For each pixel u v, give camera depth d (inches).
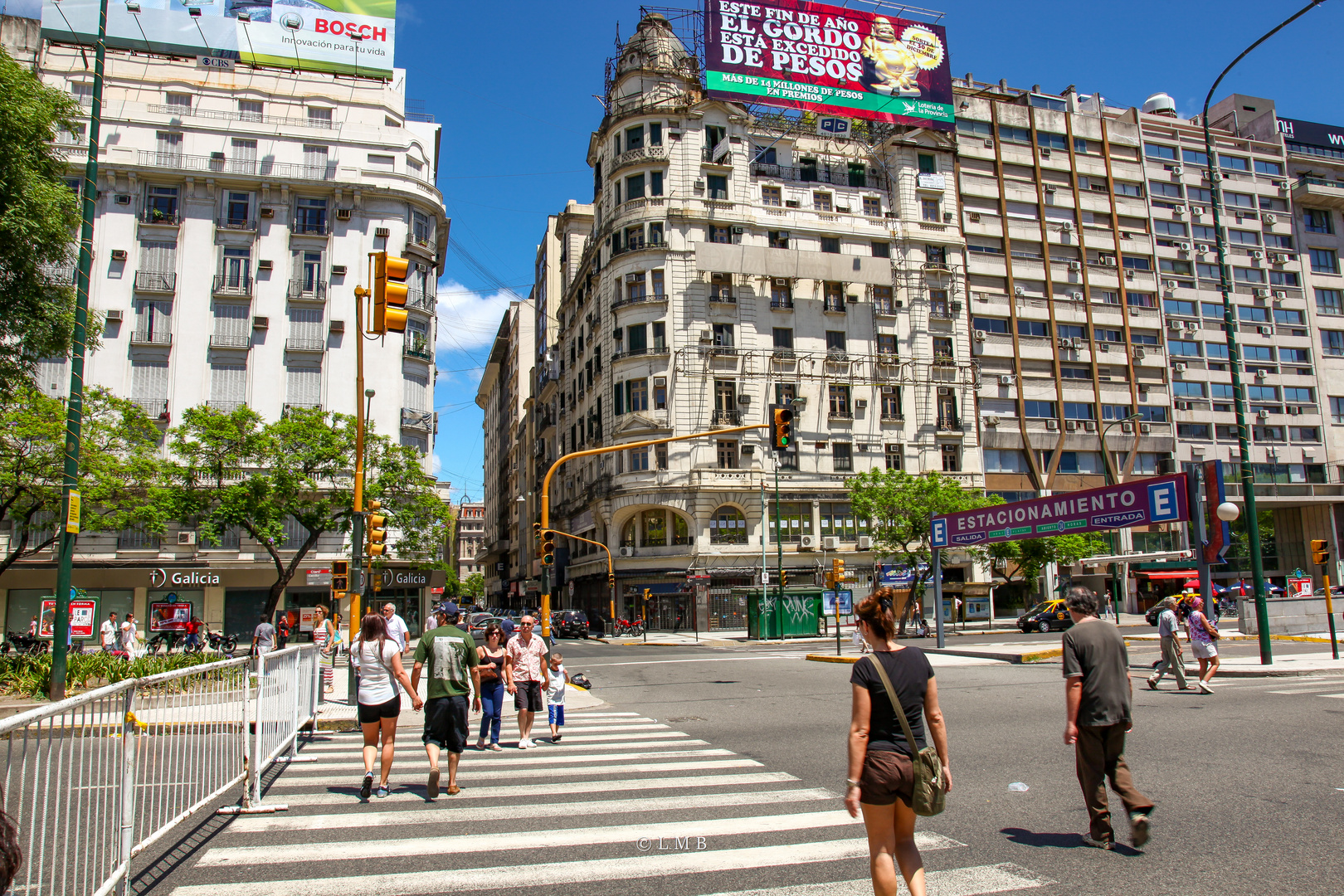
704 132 1838.1
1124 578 1978.3
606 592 1854.1
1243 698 515.8
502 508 3560.5
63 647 501.4
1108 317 2133.4
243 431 1217.4
